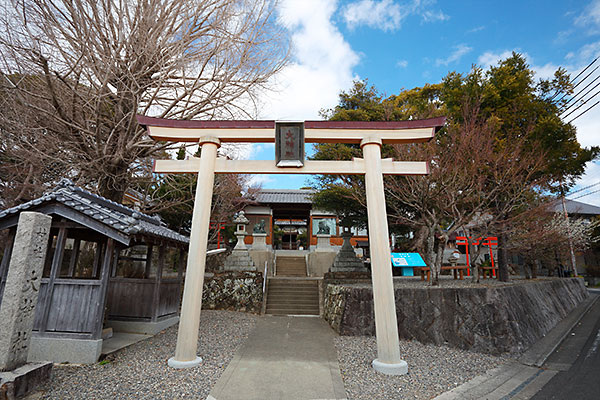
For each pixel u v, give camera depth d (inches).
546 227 390.0
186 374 170.2
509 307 246.5
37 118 258.4
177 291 319.9
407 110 425.7
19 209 198.7
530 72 418.9
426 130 219.8
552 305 367.2
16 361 147.2
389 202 418.6
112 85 291.3
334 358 207.3
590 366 202.5
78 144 266.8
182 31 279.9
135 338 248.1
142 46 267.9
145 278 291.3
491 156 312.0
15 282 151.6
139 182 382.0
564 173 414.0
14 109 243.4
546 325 296.8
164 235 258.1
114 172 297.7
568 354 231.1
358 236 882.1
